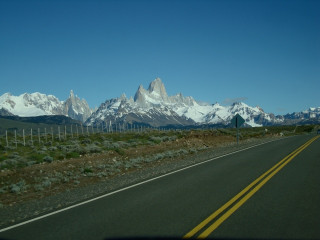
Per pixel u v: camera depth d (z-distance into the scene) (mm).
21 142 34531
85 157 23672
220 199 9984
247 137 52156
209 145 36625
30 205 10930
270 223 7434
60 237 7109
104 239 6812
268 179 13227
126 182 14336
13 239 7160
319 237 6496
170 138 39562
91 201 10578
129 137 43625
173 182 13422
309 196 10102
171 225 7523
